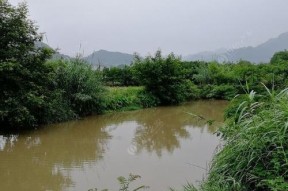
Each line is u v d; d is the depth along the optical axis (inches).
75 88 712.4
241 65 1348.4
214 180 183.8
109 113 797.9
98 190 301.9
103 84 802.2
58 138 530.0
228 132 199.8
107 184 319.0
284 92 180.4
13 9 575.8
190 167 362.9
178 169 357.4
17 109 534.9
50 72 627.2
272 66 1101.7
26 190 313.0
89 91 731.4
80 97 696.4
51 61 708.7
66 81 697.0
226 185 171.9
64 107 682.2
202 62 1424.7
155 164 379.6
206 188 185.9
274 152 159.8
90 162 398.6
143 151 444.8
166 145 477.4
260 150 164.7
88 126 633.0
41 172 363.3
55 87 671.8
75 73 707.4
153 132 580.1
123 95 897.5
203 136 530.9
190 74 1294.3
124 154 431.8
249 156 167.6
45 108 609.0
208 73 1230.9
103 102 784.3
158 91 978.1
